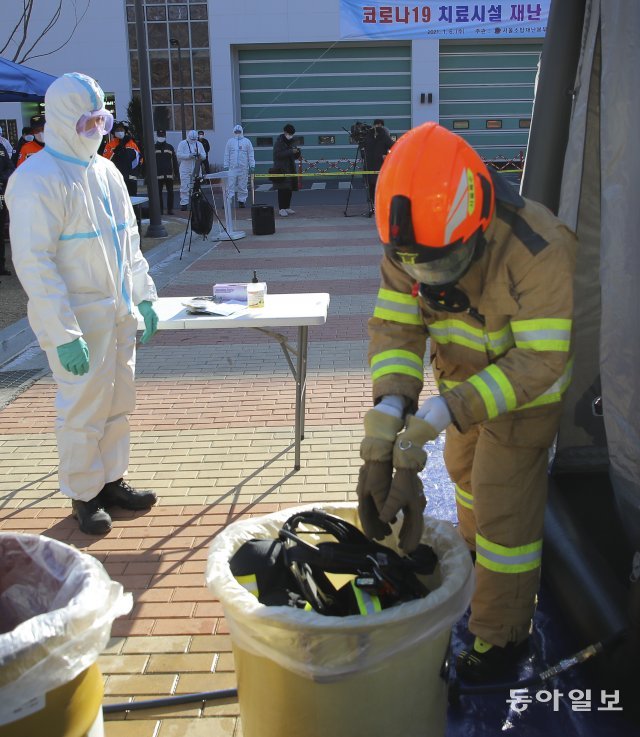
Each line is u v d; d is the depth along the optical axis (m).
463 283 2.34
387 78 23.30
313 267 10.46
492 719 2.60
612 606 2.70
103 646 1.78
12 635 1.62
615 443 2.86
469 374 2.62
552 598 3.21
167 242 12.49
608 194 2.81
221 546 2.20
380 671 1.93
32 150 10.95
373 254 11.30
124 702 2.66
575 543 3.09
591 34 3.13
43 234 3.29
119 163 13.70
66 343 3.36
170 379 6.08
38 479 4.45
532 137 3.47
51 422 5.31
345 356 6.55
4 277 10.19
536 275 2.23
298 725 1.99
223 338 7.17
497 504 2.60
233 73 22.95
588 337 3.61
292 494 4.15
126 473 4.34
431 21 22.25
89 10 22.08
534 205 2.38
